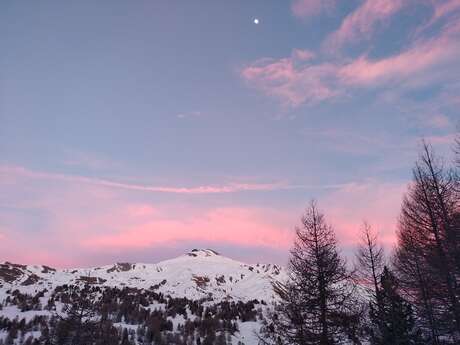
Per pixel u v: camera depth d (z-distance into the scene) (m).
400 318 24.09
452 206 20.52
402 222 25.50
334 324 18.98
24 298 194.50
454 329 20.33
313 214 21.30
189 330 148.12
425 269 22.33
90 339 41.59
